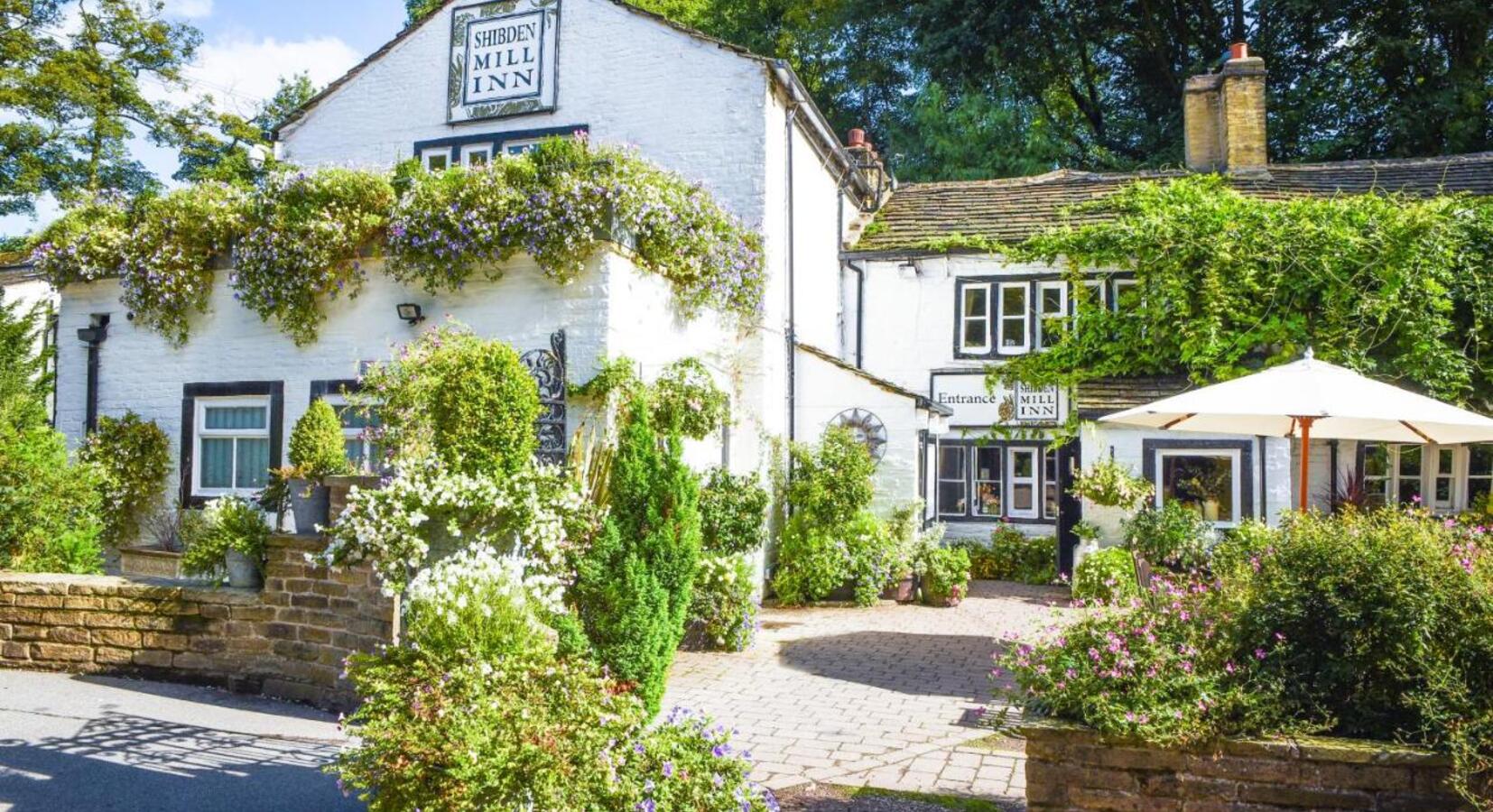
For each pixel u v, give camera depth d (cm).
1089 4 2700
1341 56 2625
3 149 2505
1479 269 1448
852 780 620
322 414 915
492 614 583
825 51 3038
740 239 1319
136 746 633
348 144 1583
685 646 1048
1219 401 793
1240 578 531
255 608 782
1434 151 2464
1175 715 454
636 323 1095
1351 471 1480
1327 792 439
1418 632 447
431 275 1059
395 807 433
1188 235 1553
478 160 1109
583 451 994
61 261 1235
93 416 1225
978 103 2602
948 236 1792
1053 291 1727
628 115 1455
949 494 1758
